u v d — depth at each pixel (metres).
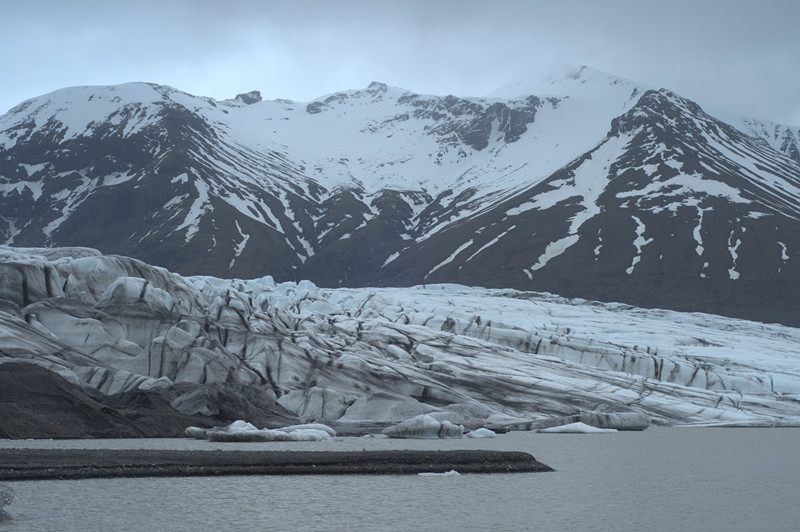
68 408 60.59
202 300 101.56
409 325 121.81
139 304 86.31
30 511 33.28
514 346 128.25
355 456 47.50
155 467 42.91
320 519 33.50
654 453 62.72
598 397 102.88
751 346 158.38
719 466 54.94
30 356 71.44
